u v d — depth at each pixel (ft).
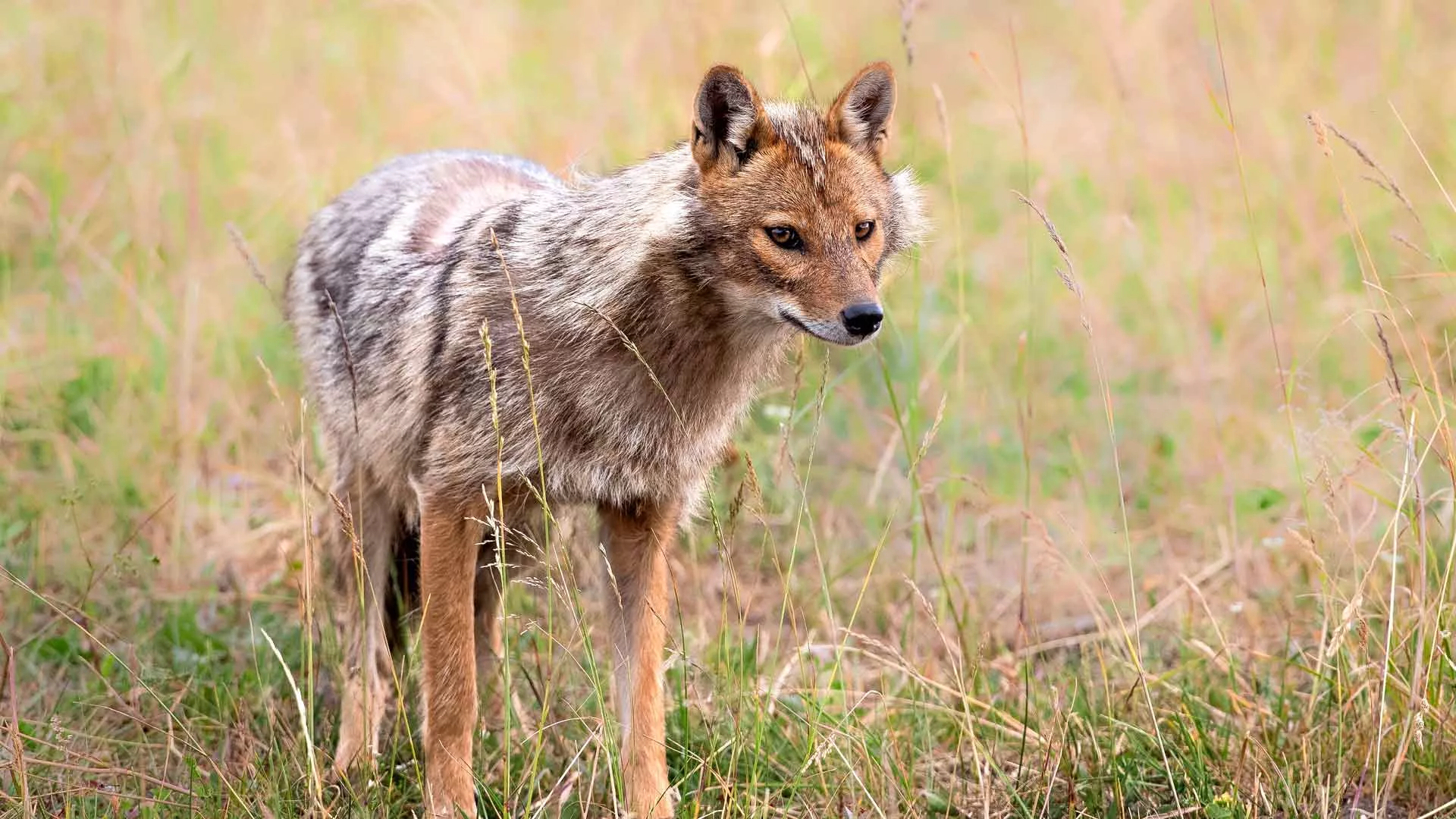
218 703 29.30
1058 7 71.20
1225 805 25.20
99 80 48.49
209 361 40.29
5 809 24.52
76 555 34.37
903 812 25.90
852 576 37.78
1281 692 28.48
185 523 36.14
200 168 45.93
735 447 31.99
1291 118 51.75
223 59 52.11
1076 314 48.29
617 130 48.16
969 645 32.40
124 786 25.95
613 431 26.45
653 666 27.50
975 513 39.68
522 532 28.99
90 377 40.86
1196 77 55.26
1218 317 45.24
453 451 26.73
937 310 46.80
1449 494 34.19
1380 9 60.75
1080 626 35.78
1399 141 50.03
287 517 37.68
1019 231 53.26
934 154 55.62
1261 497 35.24
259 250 44.70
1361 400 40.47
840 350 43.86
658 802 26.37
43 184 46.93
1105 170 54.49
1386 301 28.07
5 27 50.98
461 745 26.45
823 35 55.42
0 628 29.63
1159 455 42.16
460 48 48.16
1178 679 30.94
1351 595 30.55
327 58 52.06
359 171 46.06
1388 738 26.32
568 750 27.96
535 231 26.76
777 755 28.17
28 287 44.91
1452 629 27.63
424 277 28.45
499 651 30.99
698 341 26.40
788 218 25.41
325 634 31.07
